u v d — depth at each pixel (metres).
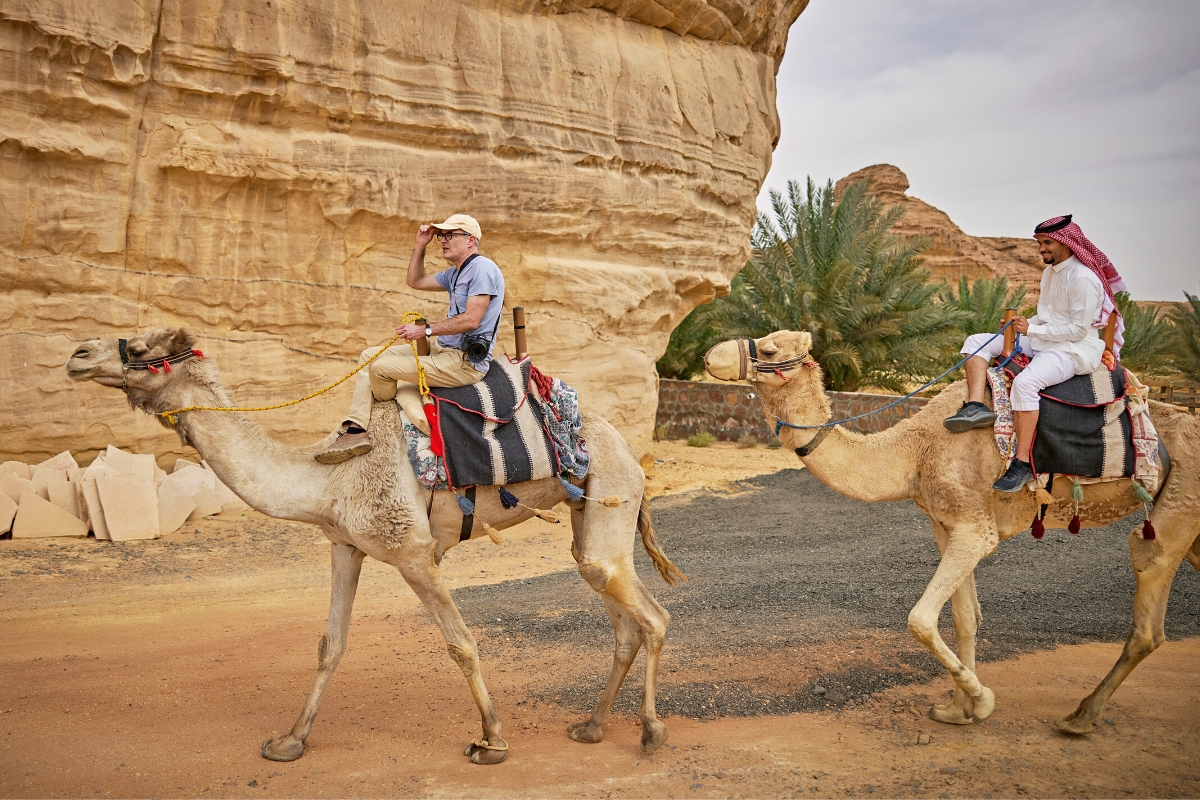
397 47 12.88
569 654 7.07
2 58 10.52
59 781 4.55
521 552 11.94
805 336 5.51
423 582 4.91
